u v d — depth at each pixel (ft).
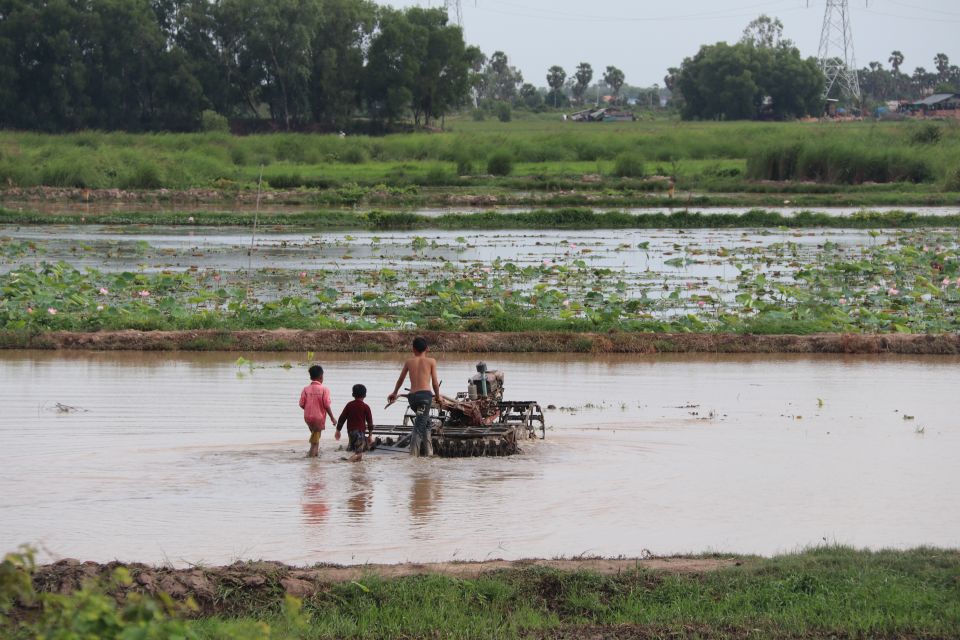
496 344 185.37
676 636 67.67
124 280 227.20
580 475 107.45
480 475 107.55
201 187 528.22
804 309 214.07
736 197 495.00
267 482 104.06
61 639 47.11
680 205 476.54
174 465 109.19
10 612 67.36
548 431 126.82
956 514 94.43
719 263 292.40
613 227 406.82
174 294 232.32
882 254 282.15
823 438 123.54
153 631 48.08
